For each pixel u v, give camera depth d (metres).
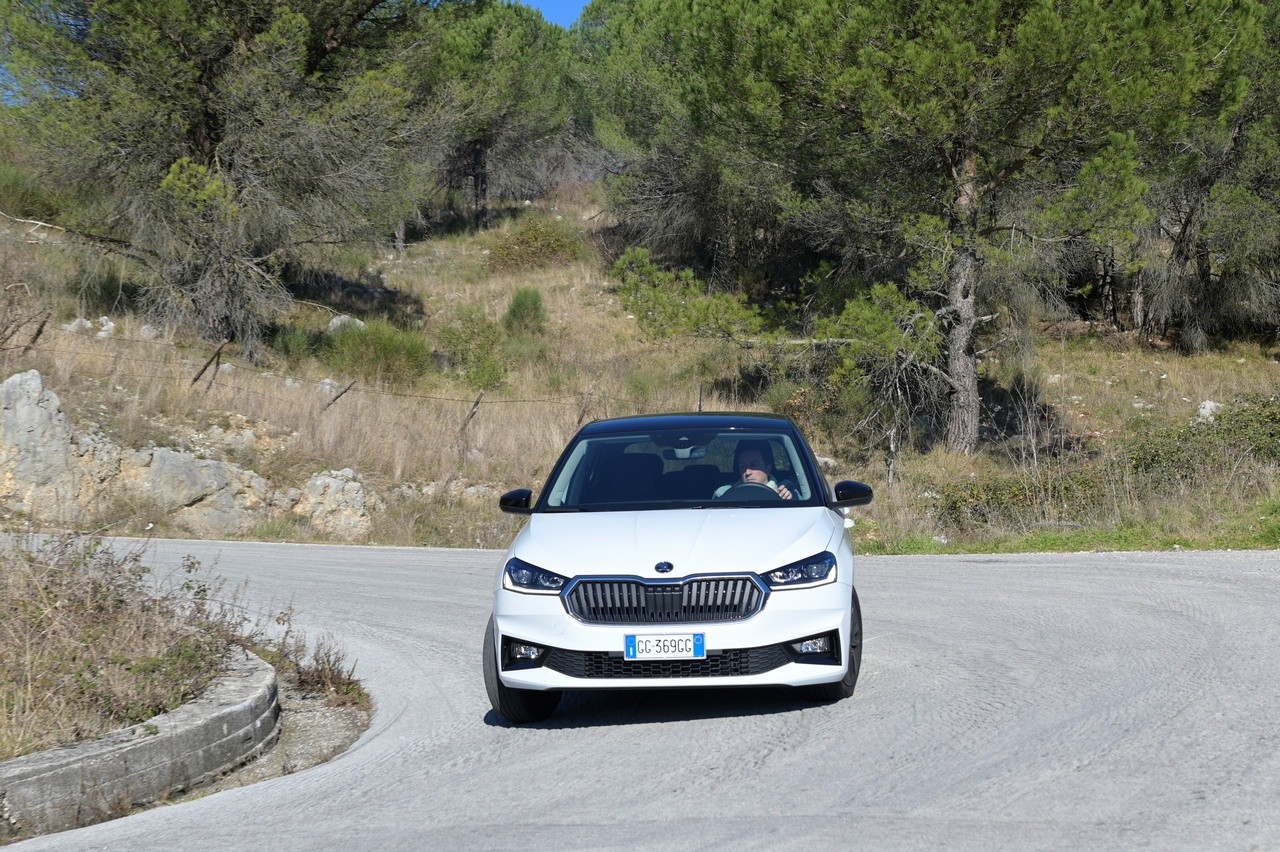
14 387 18.00
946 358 26.06
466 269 45.47
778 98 21.61
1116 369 32.28
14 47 25.08
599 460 7.27
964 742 5.33
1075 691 6.26
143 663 6.49
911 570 12.47
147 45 25.08
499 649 6.13
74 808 5.26
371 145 28.39
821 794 4.66
